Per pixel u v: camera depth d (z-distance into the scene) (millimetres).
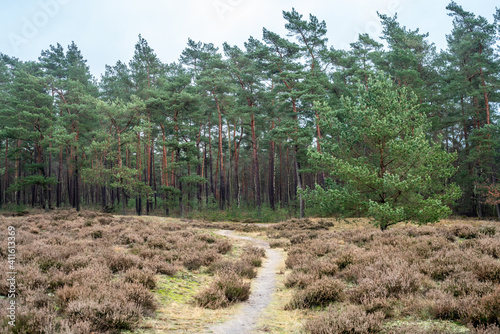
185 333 5379
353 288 7555
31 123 40969
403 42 39125
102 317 5121
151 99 42062
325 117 18656
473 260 7734
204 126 56875
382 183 15492
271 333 5566
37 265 7734
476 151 36469
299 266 10258
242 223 35438
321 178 46562
